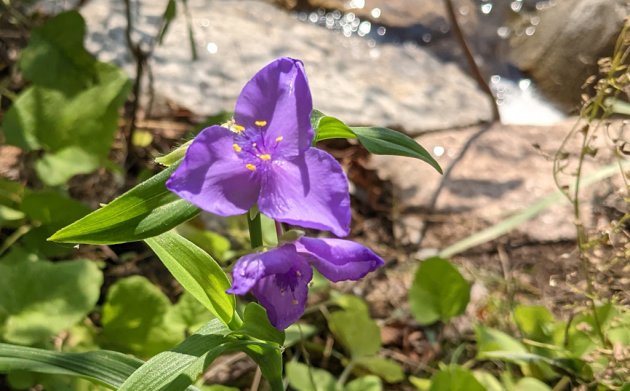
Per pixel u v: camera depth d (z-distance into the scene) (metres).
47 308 0.19
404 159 0.31
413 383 0.23
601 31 0.36
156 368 0.13
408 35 0.40
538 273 0.26
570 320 0.21
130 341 0.20
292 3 0.41
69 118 0.24
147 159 0.28
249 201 0.13
